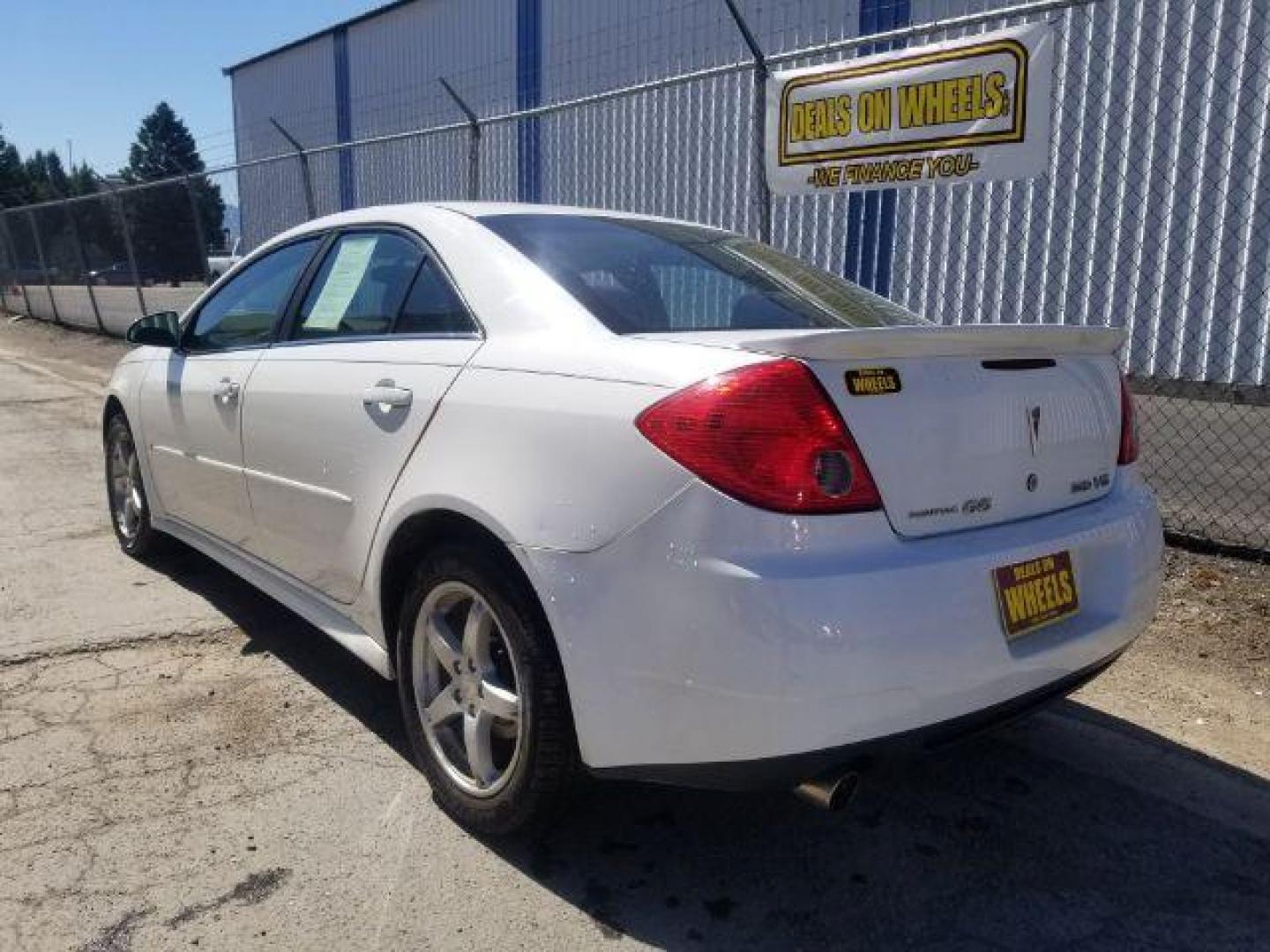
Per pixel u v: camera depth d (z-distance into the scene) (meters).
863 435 2.24
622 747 2.32
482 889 2.56
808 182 6.25
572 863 2.68
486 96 16.62
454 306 3.02
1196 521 5.61
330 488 3.22
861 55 9.58
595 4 13.52
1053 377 2.67
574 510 2.36
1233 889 2.64
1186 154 8.35
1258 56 7.95
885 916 2.51
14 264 21.88
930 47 5.52
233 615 4.35
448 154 14.40
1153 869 2.72
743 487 2.15
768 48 10.55
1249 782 3.15
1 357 14.79
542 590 2.39
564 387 2.50
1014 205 8.99
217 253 27.33
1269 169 8.03
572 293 2.80
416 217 3.35
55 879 2.55
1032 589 2.44
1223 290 8.33
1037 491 2.60
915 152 5.66
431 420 2.80
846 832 2.86
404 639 2.92
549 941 2.38
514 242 3.05
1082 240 8.84
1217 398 8.48
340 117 21.52
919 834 2.86
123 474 5.15
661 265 3.12
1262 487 6.35
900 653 2.17
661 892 2.57
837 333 2.21
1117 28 8.51
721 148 10.27
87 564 5.02
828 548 2.17
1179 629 4.21
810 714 2.11
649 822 2.88
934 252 9.28
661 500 2.22
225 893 2.51
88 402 10.41
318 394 3.29
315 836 2.76
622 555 2.27
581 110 11.79
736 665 2.12
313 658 3.92
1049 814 2.97
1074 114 8.79
